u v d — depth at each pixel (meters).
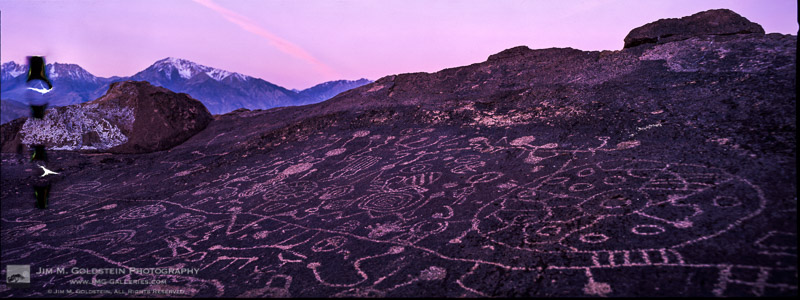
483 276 2.16
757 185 2.45
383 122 6.17
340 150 5.47
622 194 2.77
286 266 2.66
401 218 3.17
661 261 1.95
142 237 3.65
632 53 5.84
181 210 4.32
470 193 3.41
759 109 3.61
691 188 2.62
